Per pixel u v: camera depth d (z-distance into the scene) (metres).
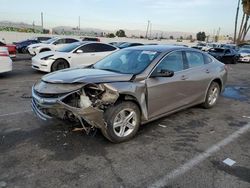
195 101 5.79
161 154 3.85
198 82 5.66
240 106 6.80
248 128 5.07
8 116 5.32
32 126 4.79
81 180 3.14
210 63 6.26
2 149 3.88
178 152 3.93
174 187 3.06
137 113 4.31
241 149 4.10
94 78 4.00
